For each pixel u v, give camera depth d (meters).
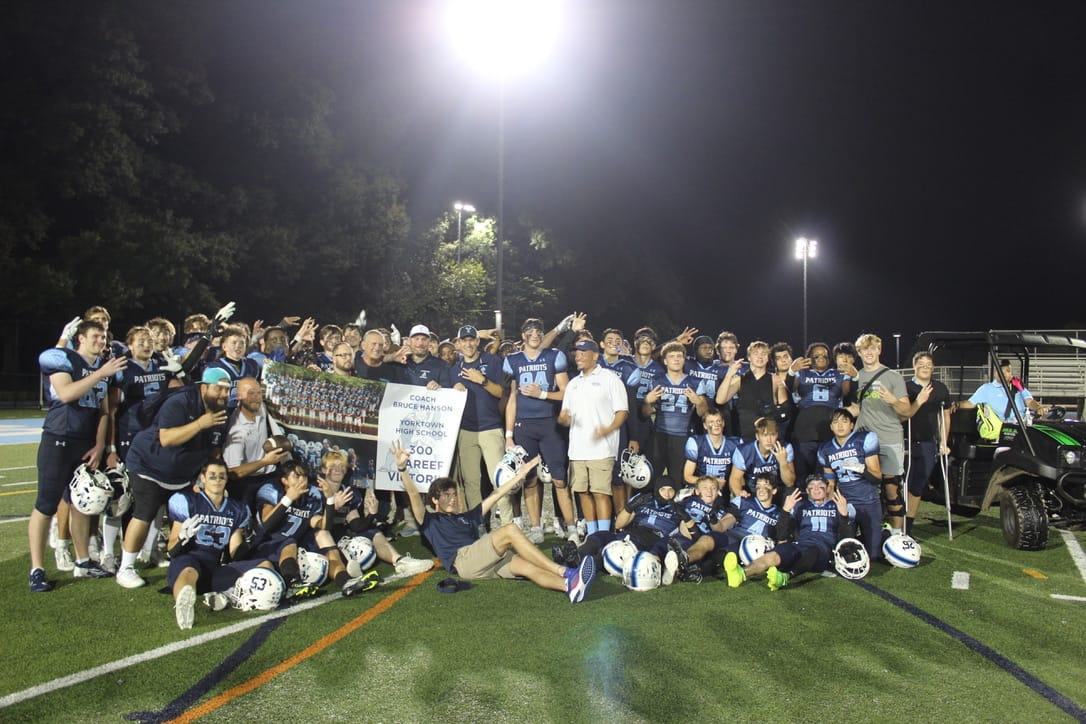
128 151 24.23
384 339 8.05
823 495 6.73
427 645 4.81
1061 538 8.23
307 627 5.13
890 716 3.91
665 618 5.37
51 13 22.48
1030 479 7.92
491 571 6.28
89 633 5.00
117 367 5.88
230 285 29.02
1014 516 7.64
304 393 7.41
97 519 7.01
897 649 4.84
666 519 6.83
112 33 23.34
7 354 25.97
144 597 5.78
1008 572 6.80
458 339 8.03
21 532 7.96
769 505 6.90
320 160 29.77
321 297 32.16
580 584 5.64
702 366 8.88
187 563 5.47
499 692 4.13
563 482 7.79
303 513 6.14
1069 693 4.23
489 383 7.92
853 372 8.32
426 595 5.90
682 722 3.82
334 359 7.69
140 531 5.98
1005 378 8.18
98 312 6.54
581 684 4.24
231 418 6.48
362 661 4.55
